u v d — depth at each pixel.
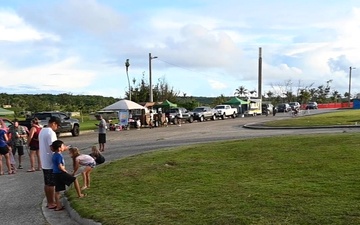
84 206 7.68
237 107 57.75
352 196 7.13
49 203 8.41
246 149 13.96
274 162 11.20
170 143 20.20
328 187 7.91
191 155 13.31
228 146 15.11
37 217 7.70
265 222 5.91
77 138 27.45
